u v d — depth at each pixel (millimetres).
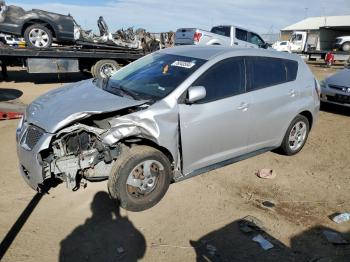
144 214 3836
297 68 5438
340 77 9031
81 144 3676
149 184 3914
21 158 3707
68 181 3668
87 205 3932
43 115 3713
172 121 3869
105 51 12570
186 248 3320
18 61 12016
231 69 4496
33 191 4152
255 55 4855
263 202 4219
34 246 3232
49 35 11219
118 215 3783
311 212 4066
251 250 3332
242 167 5172
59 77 13586
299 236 3586
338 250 3396
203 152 4262
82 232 3475
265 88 4852
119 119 3598
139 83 4359
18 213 3711
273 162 5441
